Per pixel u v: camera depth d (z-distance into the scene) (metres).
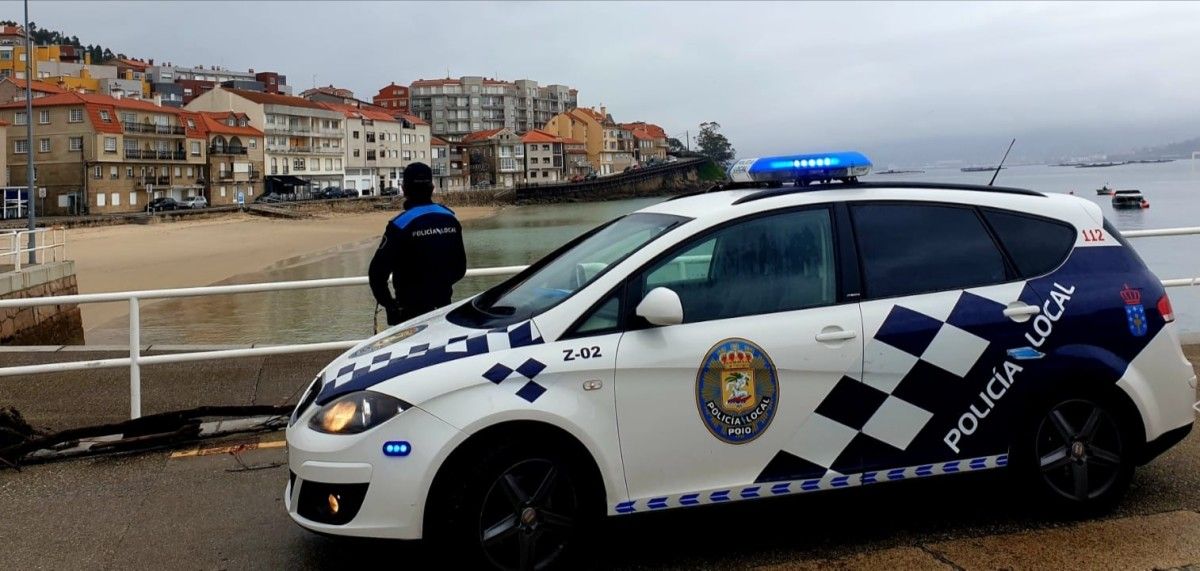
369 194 107.06
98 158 73.25
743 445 3.48
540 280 4.00
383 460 3.17
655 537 3.88
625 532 3.95
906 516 4.07
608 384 3.33
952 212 3.94
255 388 6.61
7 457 4.95
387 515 3.18
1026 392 3.77
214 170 89.19
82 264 40.12
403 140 120.00
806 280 3.66
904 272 3.77
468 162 135.12
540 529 3.32
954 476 3.88
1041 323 3.78
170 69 150.38
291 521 4.12
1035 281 3.87
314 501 3.29
